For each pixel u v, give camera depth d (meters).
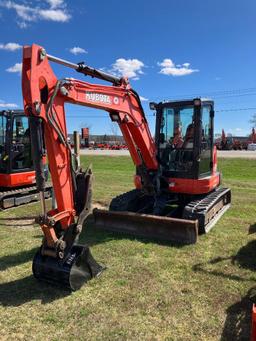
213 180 8.09
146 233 7.02
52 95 4.57
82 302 4.56
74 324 4.10
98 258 5.91
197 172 7.48
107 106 5.96
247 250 6.26
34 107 4.27
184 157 7.62
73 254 4.91
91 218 8.28
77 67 5.34
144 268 5.52
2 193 9.48
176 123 7.76
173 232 6.75
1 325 4.10
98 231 7.36
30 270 5.52
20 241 6.90
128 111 6.57
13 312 4.36
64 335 3.90
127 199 7.89
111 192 12.09
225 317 4.19
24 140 9.87
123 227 7.26
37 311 4.38
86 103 5.39
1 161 9.60
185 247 6.42
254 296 4.63
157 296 4.67
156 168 7.59
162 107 7.85
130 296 4.68
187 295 4.70
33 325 4.09
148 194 7.74
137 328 4.00
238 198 10.68
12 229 7.80
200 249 6.31
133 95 6.71
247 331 3.92
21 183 9.85
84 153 35.62
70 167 4.92
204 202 7.46
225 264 5.66
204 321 4.12
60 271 4.77
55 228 4.88
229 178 16.66
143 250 6.29
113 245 6.53
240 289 4.84
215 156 8.61
